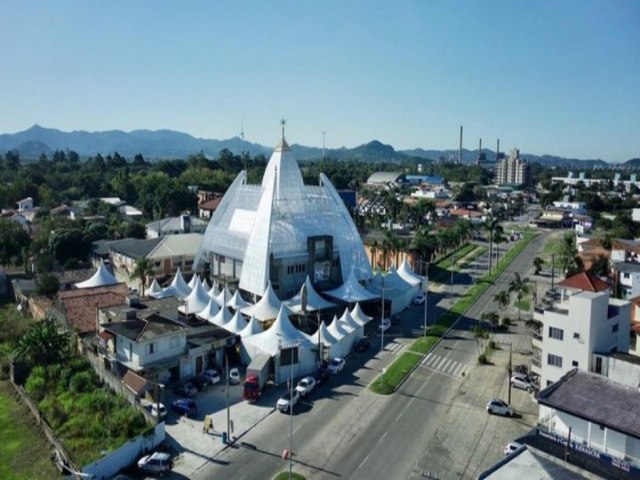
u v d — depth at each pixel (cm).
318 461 5528
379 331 9838
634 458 4959
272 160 11550
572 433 5359
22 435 6038
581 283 8656
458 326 10312
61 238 14312
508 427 6294
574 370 5934
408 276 12338
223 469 5366
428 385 7494
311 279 10938
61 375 7262
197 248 13975
